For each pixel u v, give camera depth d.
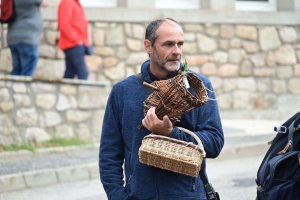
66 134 13.76
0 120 12.94
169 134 5.07
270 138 14.87
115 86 5.54
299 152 5.30
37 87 13.45
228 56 18.83
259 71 19.08
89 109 14.05
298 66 19.41
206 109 5.34
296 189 5.28
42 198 10.31
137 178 5.25
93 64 17.53
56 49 16.92
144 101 5.23
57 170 11.59
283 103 19.27
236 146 13.89
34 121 13.38
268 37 19.17
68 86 13.80
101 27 17.61
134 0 17.92
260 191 5.41
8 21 14.06
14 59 14.34
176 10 18.31
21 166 11.83
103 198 10.31
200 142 5.05
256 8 19.38
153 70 5.42
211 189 5.32
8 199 10.25
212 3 18.73
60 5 15.02
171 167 4.96
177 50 5.26
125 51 17.78
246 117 18.86
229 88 18.83
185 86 4.91
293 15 19.42
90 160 12.49
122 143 5.52
